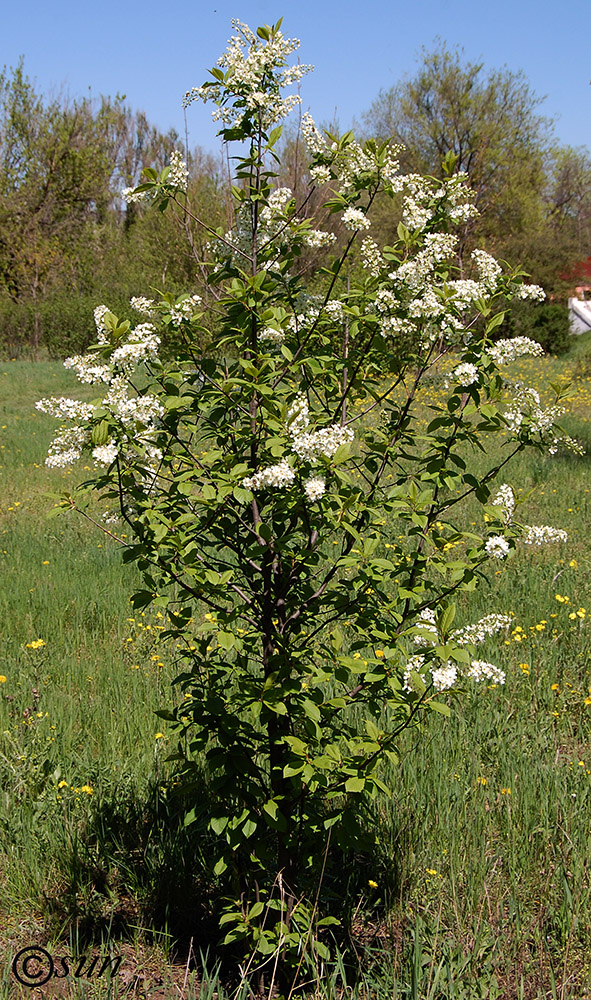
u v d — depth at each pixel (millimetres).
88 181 36125
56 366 24812
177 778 3881
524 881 3418
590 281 32688
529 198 34000
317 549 3168
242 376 3020
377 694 2965
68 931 3273
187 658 3096
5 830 3617
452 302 2891
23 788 3834
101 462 2523
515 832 3627
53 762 4055
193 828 3650
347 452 2555
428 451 3176
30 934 3252
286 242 3109
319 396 3336
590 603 6344
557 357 26969
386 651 2729
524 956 3068
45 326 28672
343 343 3188
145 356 2746
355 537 2627
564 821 3680
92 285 32375
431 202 3246
